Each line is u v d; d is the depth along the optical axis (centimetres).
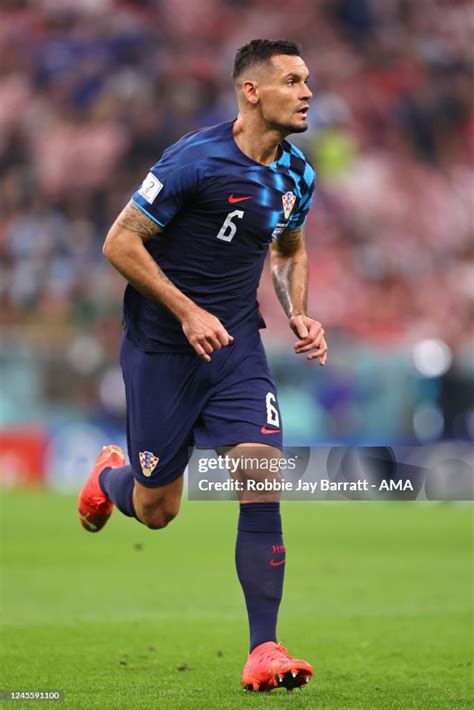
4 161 8938
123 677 1638
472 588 2858
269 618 1497
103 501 1923
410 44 10081
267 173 1535
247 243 1563
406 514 5453
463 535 4325
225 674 1677
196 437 1591
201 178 1506
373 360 6506
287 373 6506
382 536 4278
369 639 2089
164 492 1686
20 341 6531
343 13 10112
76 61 9412
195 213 1540
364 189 9050
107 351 6594
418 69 9944
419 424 6444
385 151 9406
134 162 8925
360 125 9475
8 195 8788
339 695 1487
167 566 3309
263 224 1552
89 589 2805
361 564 3375
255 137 1523
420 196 9212
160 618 2344
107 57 9450
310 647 1998
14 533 4209
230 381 1577
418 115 9675
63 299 7956
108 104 9150
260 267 1620
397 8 10225
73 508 5188
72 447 6512
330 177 9062
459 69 10031
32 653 1873
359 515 5384
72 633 2117
